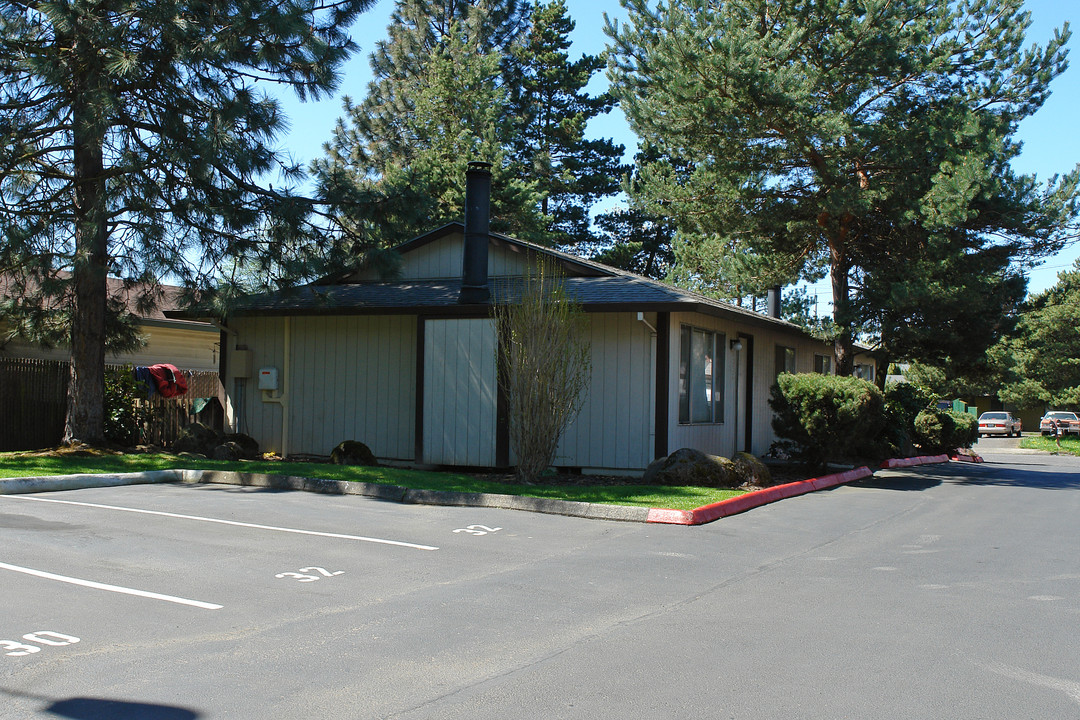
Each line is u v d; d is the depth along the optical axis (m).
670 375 14.43
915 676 4.89
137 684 4.65
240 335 17.78
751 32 17.59
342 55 15.23
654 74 19.39
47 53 13.80
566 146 42.59
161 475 13.25
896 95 19.91
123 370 18.27
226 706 4.36
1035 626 5.93
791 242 21.25
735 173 19.34
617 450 14.55
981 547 8.95
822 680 4.81
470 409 14.98
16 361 17.02
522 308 13.11
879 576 7.46
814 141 18.59
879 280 20.17
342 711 4.32
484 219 15.16
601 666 5.03
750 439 18.45
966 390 50.38
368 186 16.64
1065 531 10.13
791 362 21.94
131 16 13.19
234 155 13.76
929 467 19.91
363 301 16.05
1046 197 19.88
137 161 13.68
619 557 8.10
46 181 14.70
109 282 20.45
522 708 4.38
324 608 6.21
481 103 34.88
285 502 11.13
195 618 5.91
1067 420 47.72
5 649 5.19
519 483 12.79
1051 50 20.09
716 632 5.72
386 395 16.38
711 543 8.90
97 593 6.49
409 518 10.08
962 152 18.41
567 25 43.47
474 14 40.22
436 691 4.60
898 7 18.39
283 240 15.35
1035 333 48.19
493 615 6.08
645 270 46.09
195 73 14.07
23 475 12.27
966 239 20.50
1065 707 4.45
